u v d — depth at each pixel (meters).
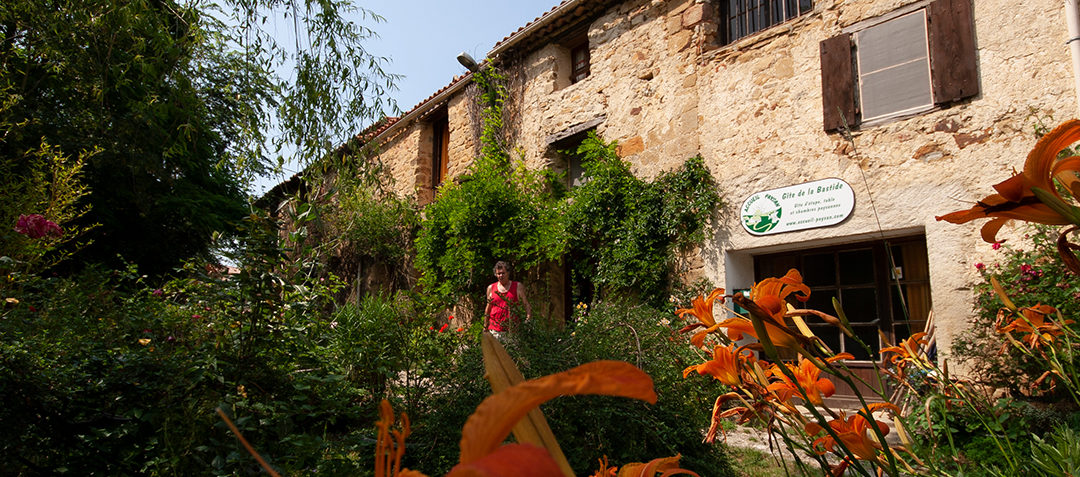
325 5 3.56
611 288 6.54
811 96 5.48
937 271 4.63
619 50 7.21
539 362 2.81
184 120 3.99
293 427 2.12
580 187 7.09
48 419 1.82
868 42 5.22
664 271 6.17
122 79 3.86
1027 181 0.53
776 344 0.70
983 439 2.93
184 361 2.08
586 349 2.92
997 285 0.96
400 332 3.38
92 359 1.98
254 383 2.18
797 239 5.38
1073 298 3.68
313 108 3.56
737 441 3.84
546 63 8.18
